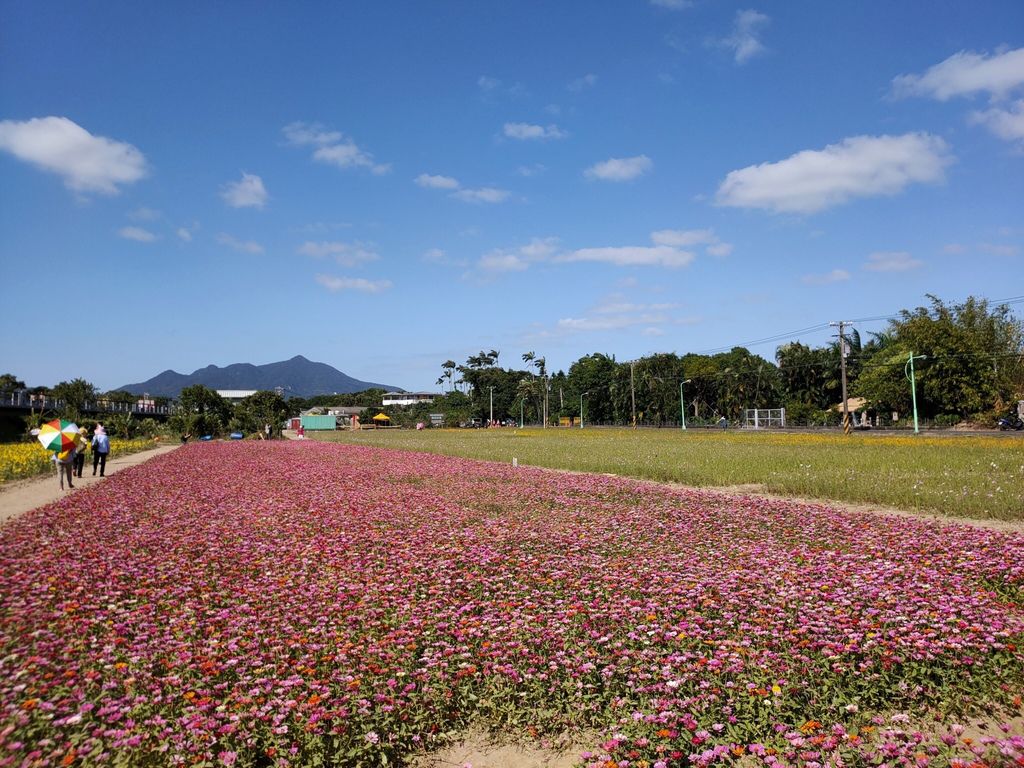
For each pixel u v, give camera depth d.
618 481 21.14
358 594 8.09
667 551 10.66
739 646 6.29
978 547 10.32
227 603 7.82
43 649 6.17
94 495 18.19
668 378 108.88
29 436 52.56
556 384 142.25
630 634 6.66
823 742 4.80
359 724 5.09
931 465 22.41
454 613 7.35
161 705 5.18
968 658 5.99
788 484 18.67
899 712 5.49
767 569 9.15
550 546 11.09
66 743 4.56
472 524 13.41
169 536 11.92
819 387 94.12
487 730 5.37
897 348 65.19
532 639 6.56
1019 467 20.80
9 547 10.93
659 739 4.92
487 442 50.66
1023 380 58.22
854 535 11.59
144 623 6.96
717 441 46.06
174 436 67.69
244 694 5.32
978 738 5.11
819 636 6.54
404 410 153.62
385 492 18.62
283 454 38.31
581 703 5.54
